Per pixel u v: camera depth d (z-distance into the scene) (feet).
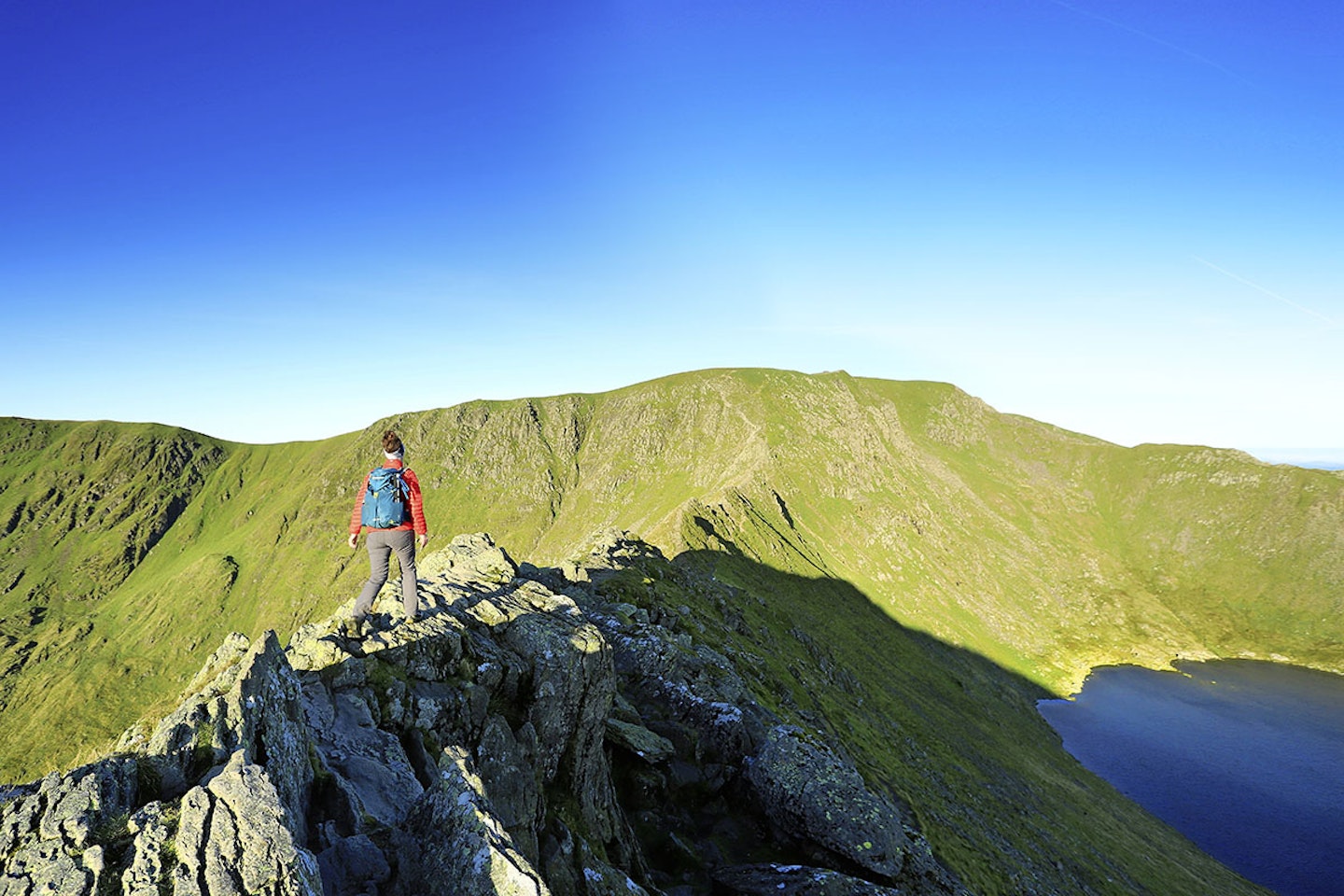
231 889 25.73
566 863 51.98
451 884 33.40
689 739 97.35
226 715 35.29
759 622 398.62
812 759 91.45
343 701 49.14
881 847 81.97
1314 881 448.65
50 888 24.67
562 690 64.49
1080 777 530.27
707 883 73.82
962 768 388.78
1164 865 387.75
